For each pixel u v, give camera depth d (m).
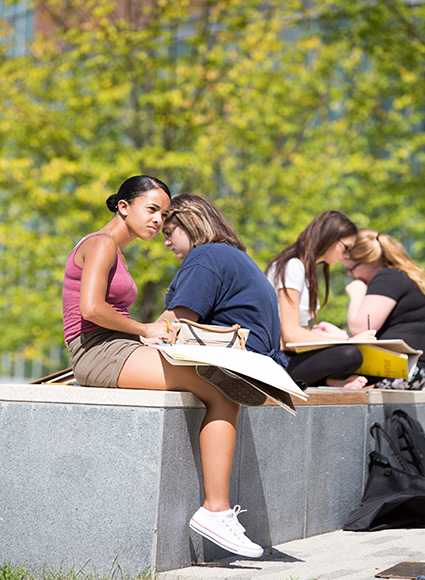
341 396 11.53
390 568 8.00
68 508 8.15
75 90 33.69
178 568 8.12
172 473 8.02
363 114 33.19
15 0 36.56
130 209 8.66
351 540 10.19
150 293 33.88
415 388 13.90
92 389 8.16
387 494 11.27
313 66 32.97
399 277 13.87
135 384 8.24
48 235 32.88
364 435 12.13
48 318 33.41
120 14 35.94
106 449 8.06
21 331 34.72
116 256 8.48
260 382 7.89
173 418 8.02
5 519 8.38
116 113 34.16
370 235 14.41
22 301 33.25
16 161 31.45
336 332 14.13
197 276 9.02
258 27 32.38
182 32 35.94
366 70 35.38
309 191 31.77
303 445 10.55
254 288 9.22
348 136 34.12
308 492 10.63
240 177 32.69
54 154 33.22
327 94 34.72
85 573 8.02
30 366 48.28
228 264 9.16
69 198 33.00
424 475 12.38
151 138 33.53
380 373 12.35
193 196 9.94
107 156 34.28
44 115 33.34
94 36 32.97
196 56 33.91
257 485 9.50
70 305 8.53
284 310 12.41
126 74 33.03
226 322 9.10
